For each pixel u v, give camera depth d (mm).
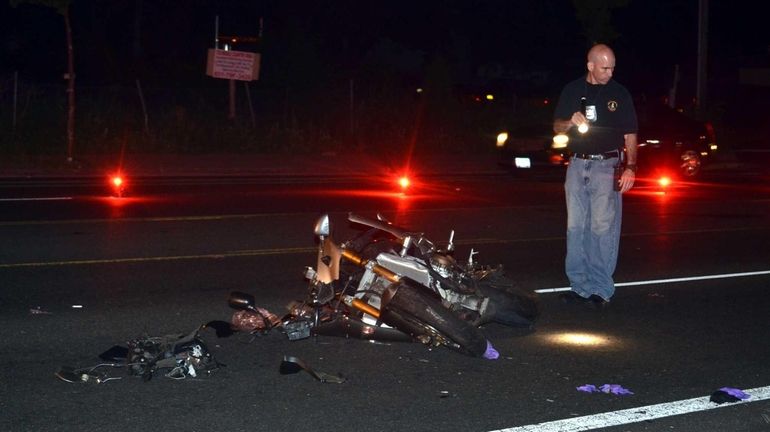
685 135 23141
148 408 6262
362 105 29781
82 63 41531
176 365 6969
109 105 28312
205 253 11789
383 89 30891
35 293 9531
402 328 7449
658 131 22922
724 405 6504
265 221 14477
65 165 22922
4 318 8539
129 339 7922
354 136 28453
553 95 45500
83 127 26000
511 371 7211
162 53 47375
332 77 32750
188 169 23422
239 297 8047
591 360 7551
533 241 13156
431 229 14008
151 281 10164
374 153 27750
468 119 30641
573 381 6996
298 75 31578
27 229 13320
